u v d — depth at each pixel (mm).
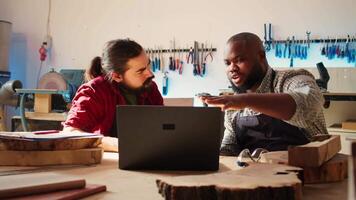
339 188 893
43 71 4590
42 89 3254
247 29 3725
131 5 4215
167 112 1074
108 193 809
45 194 743
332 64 3422
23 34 4664
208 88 3898
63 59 4508
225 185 690
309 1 3500
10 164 1143
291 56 3543
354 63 3344
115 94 1888
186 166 1094
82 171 1069
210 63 3885
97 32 4363
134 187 866
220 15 3834
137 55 1836
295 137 1601
